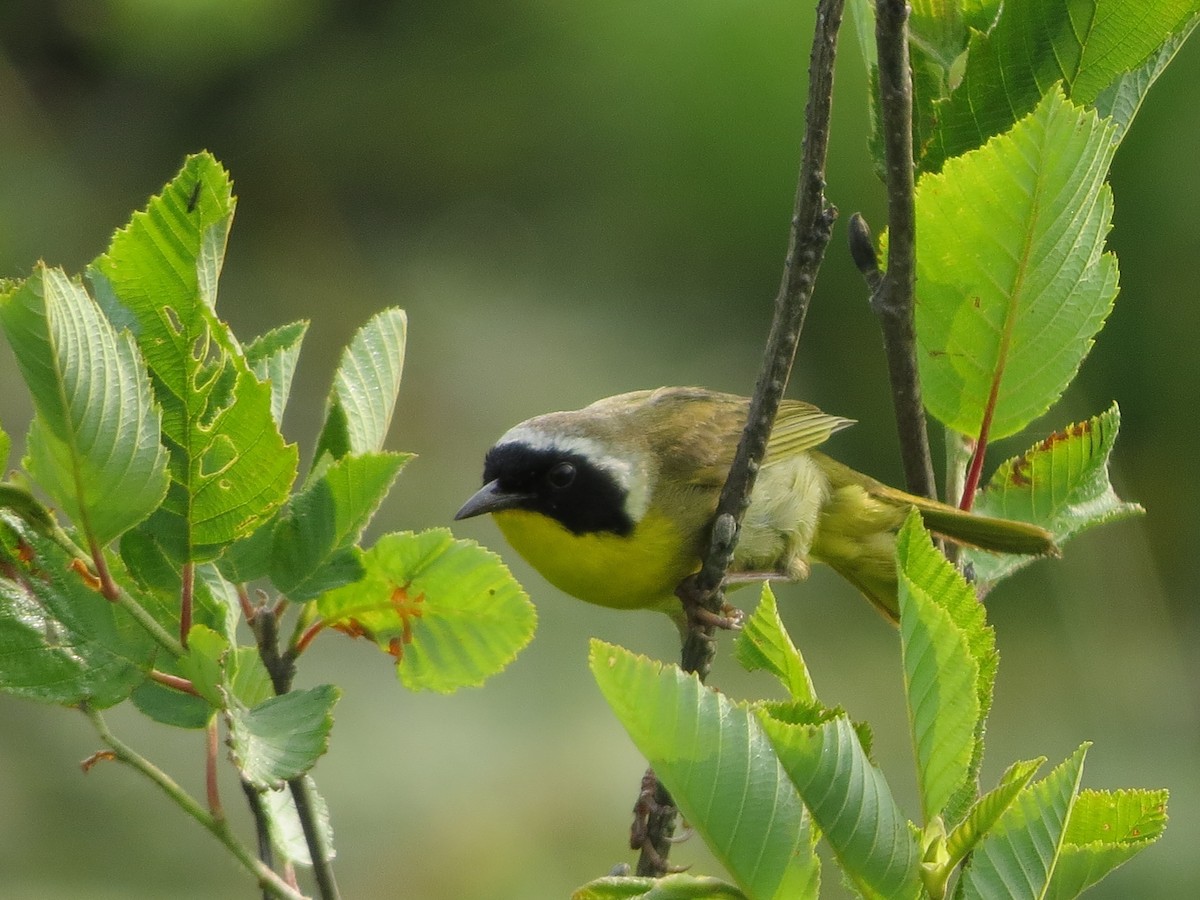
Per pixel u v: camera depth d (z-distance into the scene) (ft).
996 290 15.19
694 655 18.16
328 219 61.57
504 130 60.95
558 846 43.60
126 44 59.06
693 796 10.31
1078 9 15.26
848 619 52.85
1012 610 52.24
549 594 52.39
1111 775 42.93
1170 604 48.24
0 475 12.29
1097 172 14.53
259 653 13.35
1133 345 49.19
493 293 60.18
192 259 12.07
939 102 15.81
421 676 13.96
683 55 53.78
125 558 12.50
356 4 63.05
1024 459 16.99
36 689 12.00
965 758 10.89
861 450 53.93
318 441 13.78
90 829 41.01
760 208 54.34
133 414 11.34
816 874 10.34
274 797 14.21
